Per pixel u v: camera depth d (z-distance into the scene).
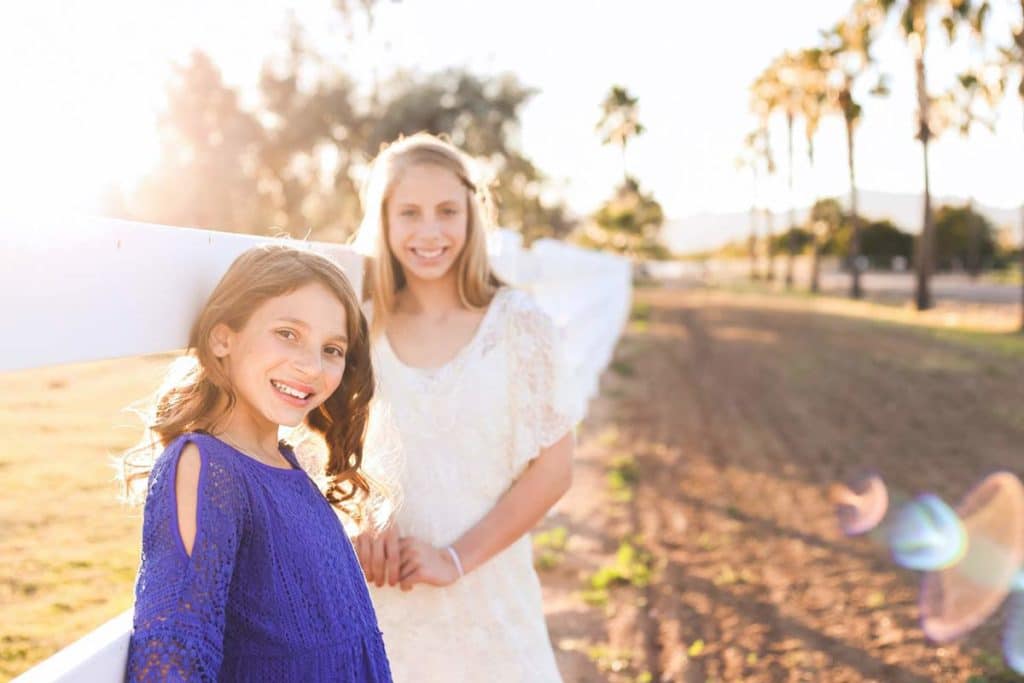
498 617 2.17
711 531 6.05
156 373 1.61
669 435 9.38
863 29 32.44
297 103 34.31
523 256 5.43
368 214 2.29
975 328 23.53
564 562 5.36
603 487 7.14
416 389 2.12
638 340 20.25
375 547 2.03
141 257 1.39
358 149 34.56
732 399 11.89
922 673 3.91
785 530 6.09
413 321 2.24
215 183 32.66
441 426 2.12
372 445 2.11
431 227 2.15
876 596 4.85
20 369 1.12
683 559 5.48
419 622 2.13
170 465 1.25
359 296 2.29
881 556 5.52
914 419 10.23
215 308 1.41
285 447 1.57
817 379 13.80
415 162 2.18
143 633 1.13
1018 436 9.12
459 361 2.13
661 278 74.00
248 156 34.81
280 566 1.30
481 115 32.34
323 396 1.48
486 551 2.09
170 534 1.19
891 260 82.75
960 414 10.46
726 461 8.20
